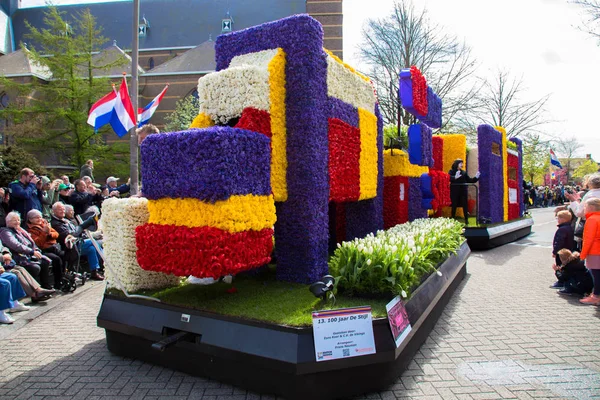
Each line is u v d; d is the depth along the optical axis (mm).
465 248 7859
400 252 4387
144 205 4789
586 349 4500
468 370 3982
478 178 11812
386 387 3605
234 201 3713
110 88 28344
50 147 28500
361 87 6727
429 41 22062
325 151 5277
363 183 6590
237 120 5043
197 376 3828
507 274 8422
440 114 10086
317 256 5074
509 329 5160
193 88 37656
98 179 30078
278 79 4957
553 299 6539
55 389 3627
